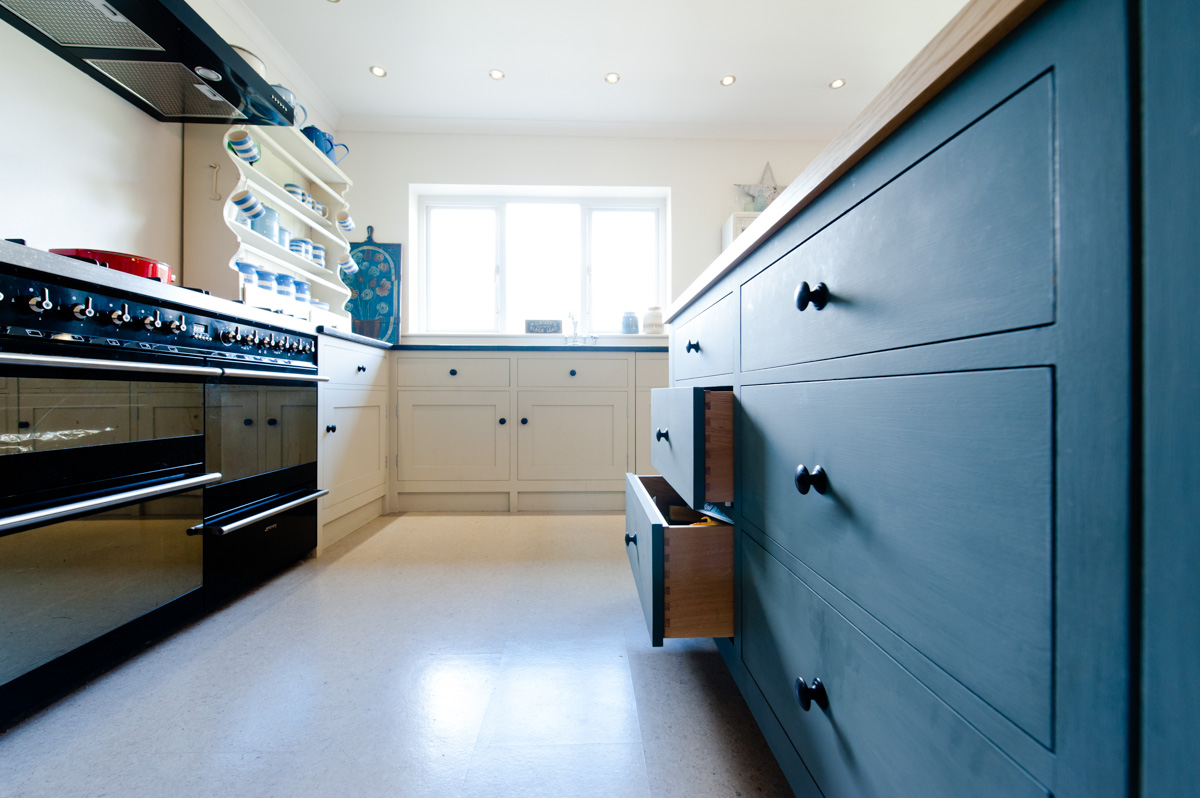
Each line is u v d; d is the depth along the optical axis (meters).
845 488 0.53
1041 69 0.30
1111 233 0.26
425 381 2.63
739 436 0.87
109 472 1.04
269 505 1.58
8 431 0.86
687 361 1.32
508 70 2.55
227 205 1.88
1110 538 0.26
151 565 1.16
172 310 1.20
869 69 2.57
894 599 0.44
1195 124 0.22
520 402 2.65
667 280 3.28
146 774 0.79
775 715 0.71
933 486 0.39
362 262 2.96
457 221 3.29
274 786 0.77
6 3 1.26
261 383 1.54
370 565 1.78
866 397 0.49
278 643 1.21
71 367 0.93
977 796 0.34
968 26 0.34
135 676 1.06
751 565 0.81
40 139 1.45
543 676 1.07
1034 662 0.30
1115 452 0.25
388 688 1.02
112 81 1.60
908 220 0.43
